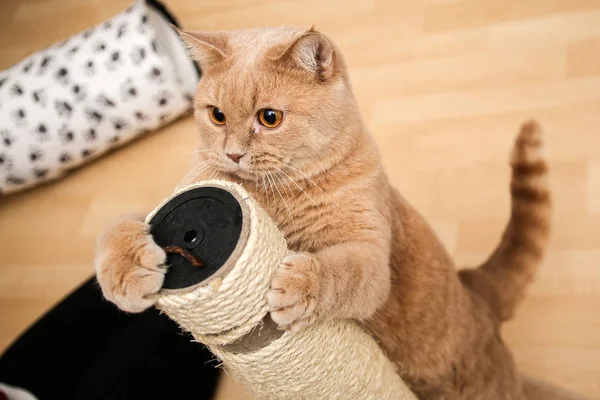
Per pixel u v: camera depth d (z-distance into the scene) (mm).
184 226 901
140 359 1773
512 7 2486
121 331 1920
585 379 1718
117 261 893
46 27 3256
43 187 2635
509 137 2143
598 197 1948
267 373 1002
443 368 1418
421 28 2547
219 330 904
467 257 1946
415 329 1361
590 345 1760
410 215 1410
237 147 1127
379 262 1099
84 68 2508
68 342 1914
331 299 969
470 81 2320
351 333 1109
